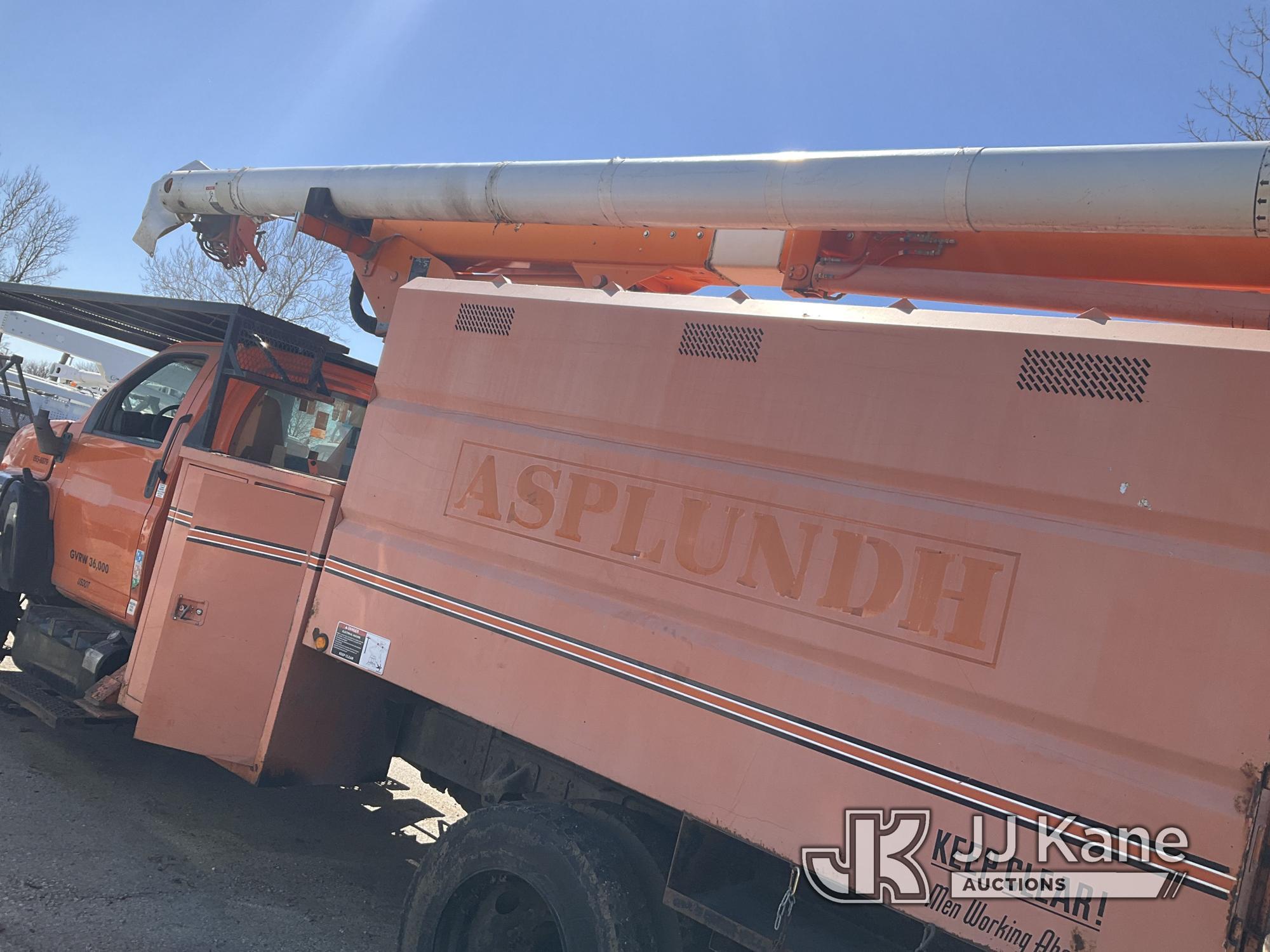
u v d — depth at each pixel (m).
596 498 3.24
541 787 3.53
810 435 2.86
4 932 3.48
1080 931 2.20
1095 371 2.47
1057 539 2.43
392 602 3.66
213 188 5.71
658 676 2.94
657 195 3.91
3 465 6.40
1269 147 2.73
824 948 2.66
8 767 5.10
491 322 3.71
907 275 3.75
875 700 2.57
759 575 2.84
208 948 3.72
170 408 5.48
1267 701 2.11
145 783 5.31
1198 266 3.28
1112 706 2.27
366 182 4.98
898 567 2.63
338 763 4.10
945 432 2.65
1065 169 3.03
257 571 4.06
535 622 3.24
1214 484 2.26
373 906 4.44
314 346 5.24
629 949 2.82
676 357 3.20
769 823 2.64
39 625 5.30
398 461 3.82
